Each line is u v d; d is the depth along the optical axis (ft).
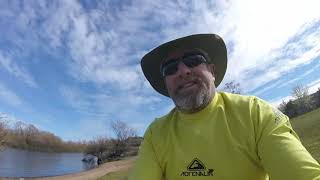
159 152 1.73
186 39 1.75
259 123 1.51
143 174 1.72
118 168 25.35
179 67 1.71
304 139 13.41
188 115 1.66
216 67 1.87
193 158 1.61
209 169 1.57
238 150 1.54
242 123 1.55
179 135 1.68
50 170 31.17
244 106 1.58
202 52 1.74
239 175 1.54
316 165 1.36
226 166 1.55
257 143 1.51
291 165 1.37
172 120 1.75
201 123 1.63
